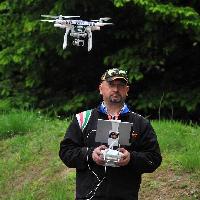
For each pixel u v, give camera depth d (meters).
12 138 11.50
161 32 12.99
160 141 9.67
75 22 6.45
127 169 5.50
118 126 5.38
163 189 8.30
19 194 9.07
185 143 9.62
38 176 9.48
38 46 13.71
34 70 14.60
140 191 8.35
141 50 13.22
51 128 11.66
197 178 8.36
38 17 13.70
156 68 13.89
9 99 14.53
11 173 9.89
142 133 5.61
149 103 13.28
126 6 12.81
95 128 5.57
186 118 13.51
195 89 13.34
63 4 13.12
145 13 12.31
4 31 14.66
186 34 13.02
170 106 13.16
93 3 13.23
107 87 5.59
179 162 8.83
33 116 12.50
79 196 5.55
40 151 10.39
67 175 9.13
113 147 5.44
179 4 13.07
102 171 5.48
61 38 13.48
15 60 14.02
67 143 5.59
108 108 5.63
